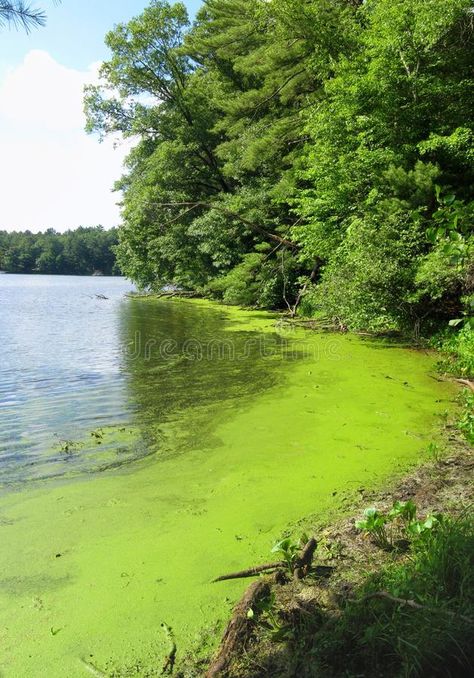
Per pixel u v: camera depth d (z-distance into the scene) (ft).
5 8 8.79
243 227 63.10
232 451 15.88
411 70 37.40
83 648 7.79
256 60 61.00
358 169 38.96
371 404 20.34
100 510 12.21
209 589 9.06
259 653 7.40
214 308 66.90
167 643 7.83
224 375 26.68
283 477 13.76
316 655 7.15
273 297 58.54
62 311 67.21
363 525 9.66
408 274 30.99
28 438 17.62
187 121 75.15
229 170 64.85
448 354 29.17
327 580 8.87
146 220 73.31
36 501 12.75
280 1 48.34
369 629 7.14
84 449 16.42
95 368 29.55
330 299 36.35
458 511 10.65
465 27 35.96
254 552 10.17
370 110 38.55
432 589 7.77
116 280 209.15
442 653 6.75
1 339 41.65
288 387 23.56
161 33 72.38
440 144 33.12
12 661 7.55
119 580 9.41
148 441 17.04
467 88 36.06
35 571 9.77
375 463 14.43
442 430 16.93
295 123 56.65
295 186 54.70
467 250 11.38
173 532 11.09
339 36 47.26
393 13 35.83
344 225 40.93
